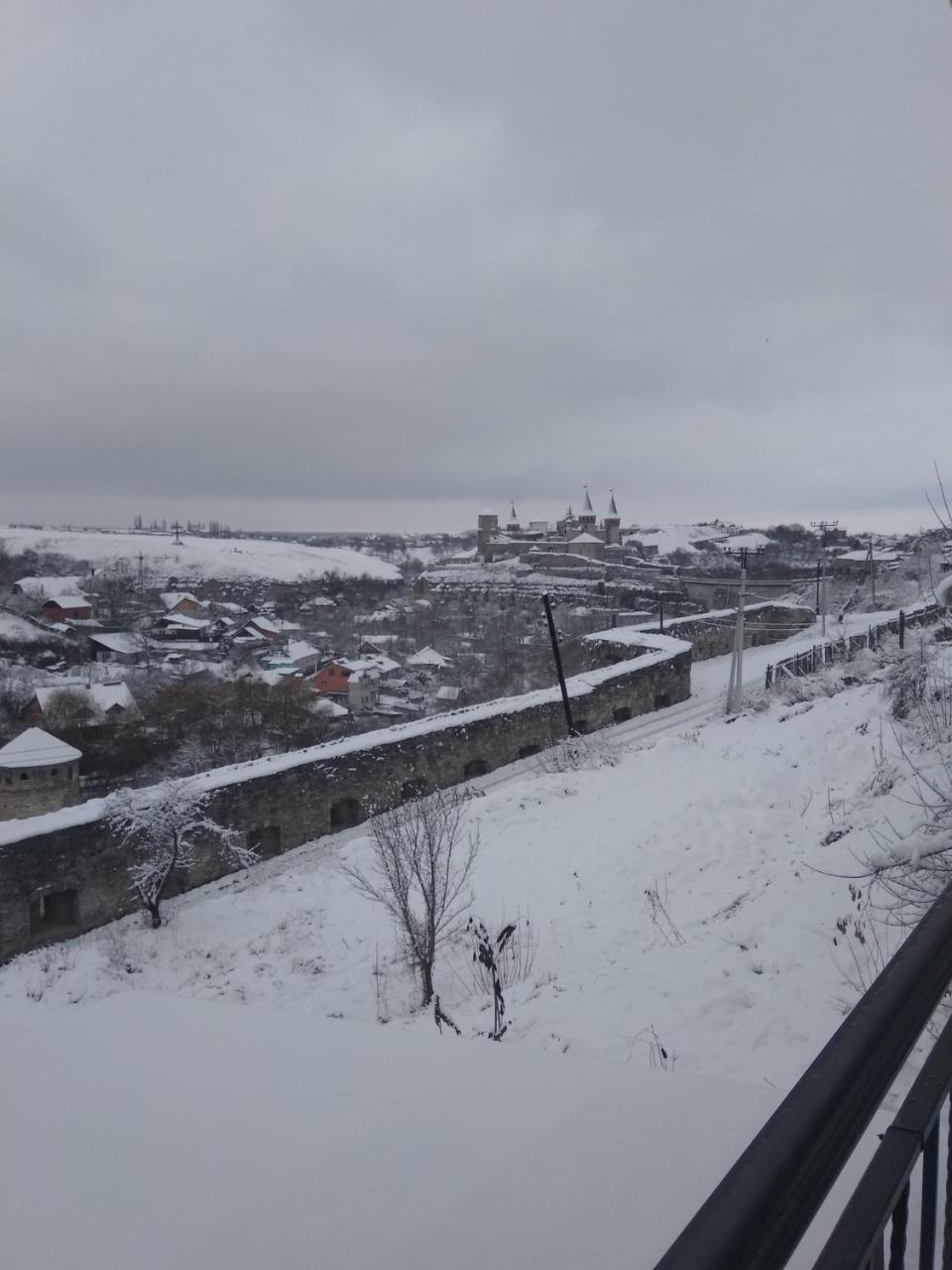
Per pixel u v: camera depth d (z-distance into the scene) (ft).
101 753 130.11
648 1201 7.92
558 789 51.72
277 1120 9.30
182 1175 8.46
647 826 39.70
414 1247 7.43
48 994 37.81
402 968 32.22
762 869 30.76
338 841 54.49
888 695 45.50
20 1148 8.95
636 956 26.37
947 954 5.62
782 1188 3.84
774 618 126.41
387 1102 9.59
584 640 107.55
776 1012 20.52
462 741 64.23
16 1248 7.63
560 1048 21.13
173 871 47.96
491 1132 9.01
